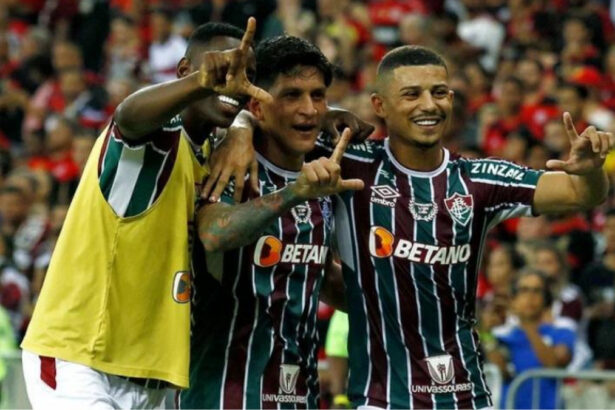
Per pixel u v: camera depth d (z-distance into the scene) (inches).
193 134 276.2
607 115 673.6
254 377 282.0
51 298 271.3
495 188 292.4
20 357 428.5
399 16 822.5
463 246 290.0
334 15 812.6
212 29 281.6
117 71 843.4
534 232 556.1
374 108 295.9
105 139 268.5
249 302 282.0
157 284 271.3
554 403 417.1
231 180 283.1
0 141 792.9
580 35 750.5
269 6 829.8
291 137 280.7
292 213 283.6
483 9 822.5
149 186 267.0
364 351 290.5
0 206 612.1
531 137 627.2
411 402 287.3
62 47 844.0
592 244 561.3
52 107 804.6
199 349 284.8
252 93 246.7
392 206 289.6
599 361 478.6
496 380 426.0
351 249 291.0
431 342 288.7
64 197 665.6
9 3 959.6
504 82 674.8
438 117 287.9
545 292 452.4
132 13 888.3
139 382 272.8
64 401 265.4
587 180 282.7
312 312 286.8
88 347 267.6
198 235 275.7
